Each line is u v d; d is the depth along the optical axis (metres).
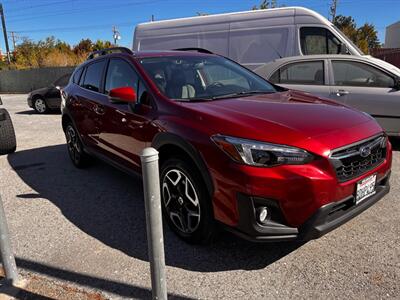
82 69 5.27
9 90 26.34
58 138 7.99
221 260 2.92
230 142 2.62
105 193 4.47
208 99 3.41
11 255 2.66
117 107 3.94
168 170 3.17
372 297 2.43
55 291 2.59
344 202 2.68
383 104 5.71
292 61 6.48
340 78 6.09
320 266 2.79
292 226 2.55
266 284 2.62
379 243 3.07
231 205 2.63
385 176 3.09
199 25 9.46
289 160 2.51
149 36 10.16
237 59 9.02
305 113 2.99
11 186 4.88
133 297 2.52
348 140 2.70
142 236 3.37
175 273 2.78
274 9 8.64
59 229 3.56
